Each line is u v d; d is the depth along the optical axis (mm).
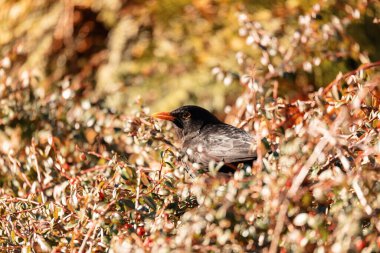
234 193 5715
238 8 17484
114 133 10125
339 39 11727
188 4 21953
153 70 20688
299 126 6602
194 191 6090
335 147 5852
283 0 20203
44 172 9430
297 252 5367
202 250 5656
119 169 7129
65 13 21797
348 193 5551
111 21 22062
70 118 10914
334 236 5367
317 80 17422
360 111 7500
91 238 6648
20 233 7340
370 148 5770
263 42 10992
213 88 19547
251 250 5793
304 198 5660
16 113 11695
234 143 10062
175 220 6789
